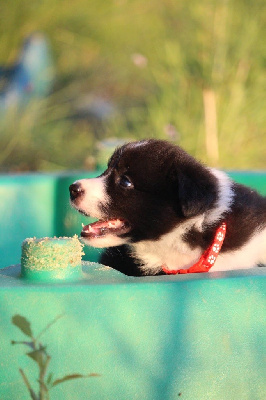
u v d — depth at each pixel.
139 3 10.04
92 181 3.93
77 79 9.62
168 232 3.83
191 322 2.49
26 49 8.85
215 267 3.74
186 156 3.96
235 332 2.54
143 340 2.45
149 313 2.45
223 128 8.74
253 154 8.66
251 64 9.03
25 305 2.36
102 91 9.76
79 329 2.39
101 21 9.70
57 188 5.16
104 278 2.53
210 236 3.78
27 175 5.16
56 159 8.51
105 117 9.37
